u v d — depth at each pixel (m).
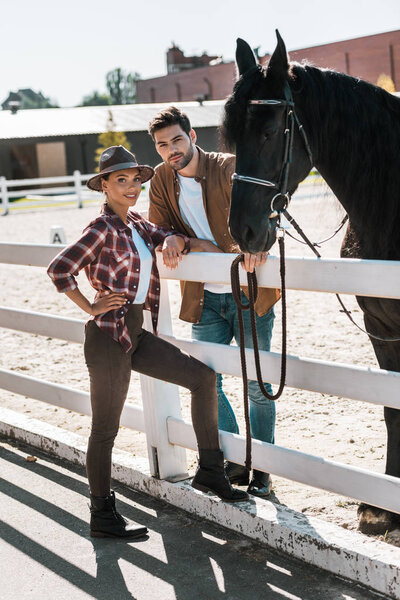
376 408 5.14
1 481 3.93
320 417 4.98
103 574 2.93
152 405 3.61
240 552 3.07
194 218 3.60
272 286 3.08
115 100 134.38
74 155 36.91
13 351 7.22
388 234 3.07
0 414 4.83
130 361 3.20
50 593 2.81
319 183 3.49
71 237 15.39
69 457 4.17
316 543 2.89
